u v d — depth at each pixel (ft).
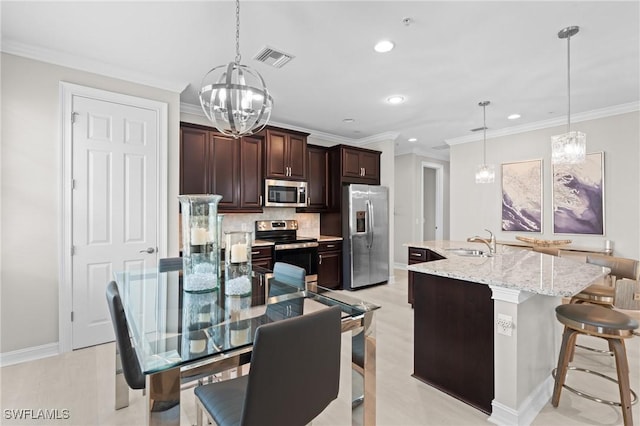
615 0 6.55
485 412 6.47
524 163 15.72
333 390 3.93
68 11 6.90
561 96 11.89
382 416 6.34
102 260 9.45
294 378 3.39
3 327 8.18
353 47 8.45
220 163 13.03
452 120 14.96
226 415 3.80
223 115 5.69
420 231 22.44
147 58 9.05
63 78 8.91
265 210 15.64
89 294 9.27
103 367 8.18
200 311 5.02
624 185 12.77
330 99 12.26
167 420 3.41
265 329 3.09
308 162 16.35
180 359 3.50
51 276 8.77
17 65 8.30
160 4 6.69
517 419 5.92
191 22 7.34
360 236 16.43
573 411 6.43
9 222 8.23
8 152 8.20
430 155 23.24
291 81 10.61
